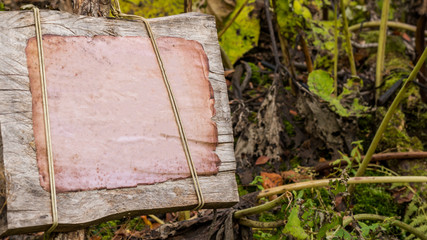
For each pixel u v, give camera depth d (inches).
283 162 100.5
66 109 52.1
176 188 55.7
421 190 94.0
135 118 55.4
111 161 52.9
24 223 47.1
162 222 83.1
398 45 132.0
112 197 52.2
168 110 57.7
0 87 49.6
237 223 69.0
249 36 130.0
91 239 76.3
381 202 93.7
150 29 59.9
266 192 80.0
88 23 56.5
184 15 63.2
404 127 107.1
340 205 89.6
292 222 60.2
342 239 66.0
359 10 141.5
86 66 54.6
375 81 112.6
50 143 50.2
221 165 59.3
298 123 109.5
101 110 53.9
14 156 48.3
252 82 126.8
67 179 50.2
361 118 110.4
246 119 101.7
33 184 48.6
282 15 108.0
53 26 54.2
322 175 99.4
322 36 114.4
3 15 51.8
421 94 110.7
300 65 127.2
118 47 57.3
